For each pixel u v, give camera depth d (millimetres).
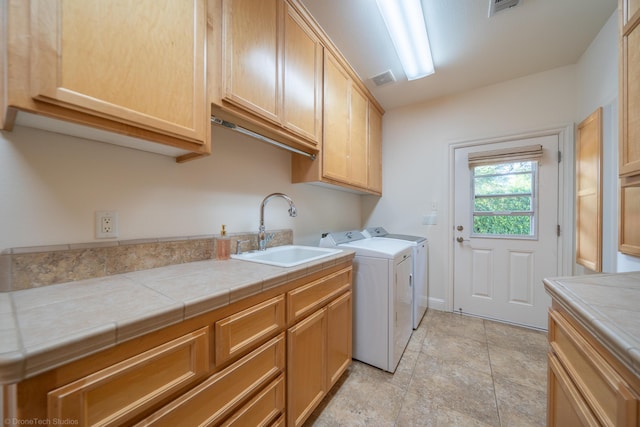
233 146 1529
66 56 653
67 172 903
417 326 2281
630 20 1055
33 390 448
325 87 1763
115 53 745
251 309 883
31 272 806
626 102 1078
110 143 1005
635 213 1191
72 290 787
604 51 1688
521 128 2307
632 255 1204
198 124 976
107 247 977
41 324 538
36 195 839
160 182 1176
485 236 2479
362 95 2379
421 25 1641
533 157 2240
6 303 671
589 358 647
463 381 1566
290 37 1433
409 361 1783
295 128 1474
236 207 1547
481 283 2496
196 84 968
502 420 1270
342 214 2744
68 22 657
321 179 1782
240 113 1144
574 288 888
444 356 1837
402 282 1858
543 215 2238
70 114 672
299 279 1138
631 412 495
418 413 1318
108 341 527
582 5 1518
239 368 843
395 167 2951
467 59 2041
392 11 1534
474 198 2543
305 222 2164
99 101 710
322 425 1248
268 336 972
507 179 2398
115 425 547
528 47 1903
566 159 2135
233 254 1448
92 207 963
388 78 2297
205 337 733
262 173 1727
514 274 2354
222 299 770
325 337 1330
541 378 1586
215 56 1046
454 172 2633
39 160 843
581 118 2012
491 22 1645
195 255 1275
